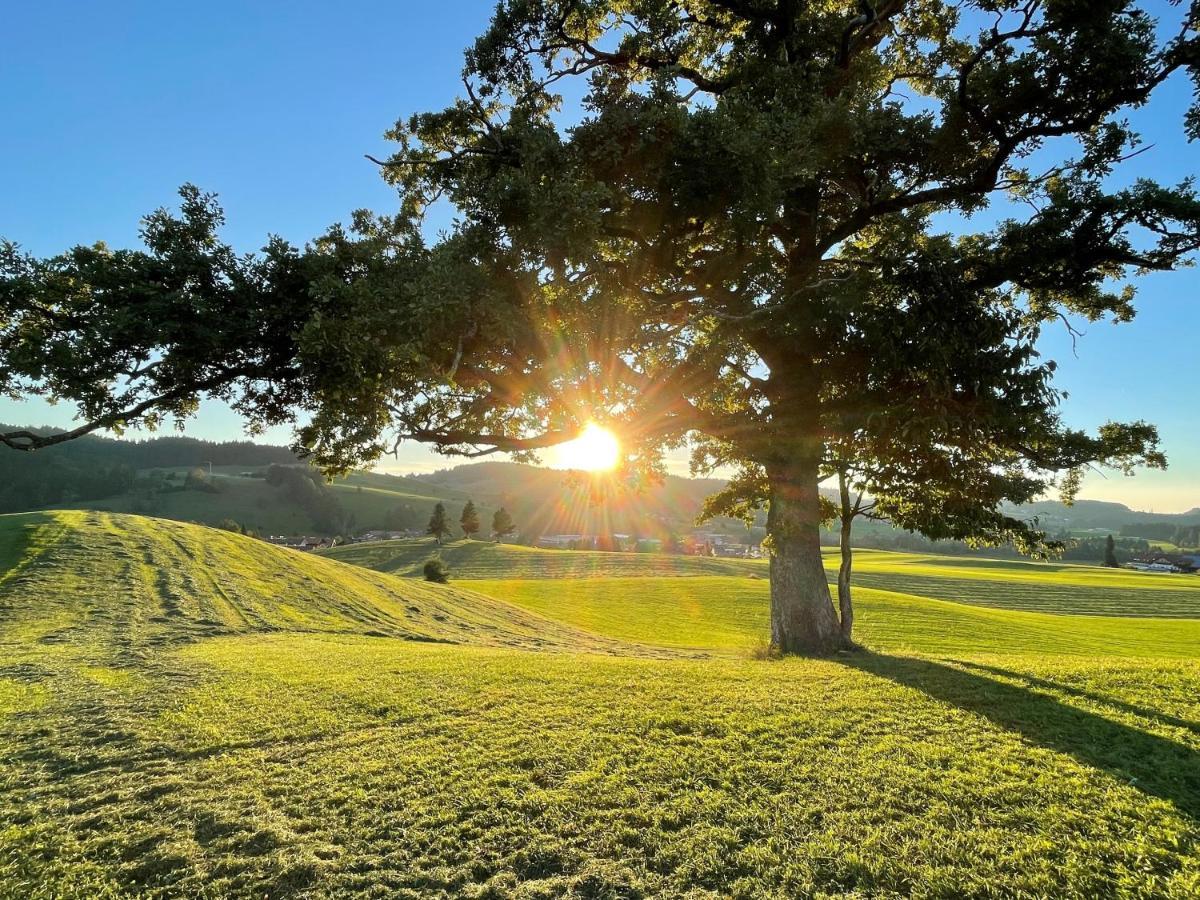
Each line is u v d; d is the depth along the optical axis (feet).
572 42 43.80
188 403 34.09
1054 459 41.04
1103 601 199.41
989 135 40.19
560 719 27.35
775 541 48.96
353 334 28.91
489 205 34.17
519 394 37.45
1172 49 34.91
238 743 25.89
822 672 36.73
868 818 17.88
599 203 34.35
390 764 22.89
